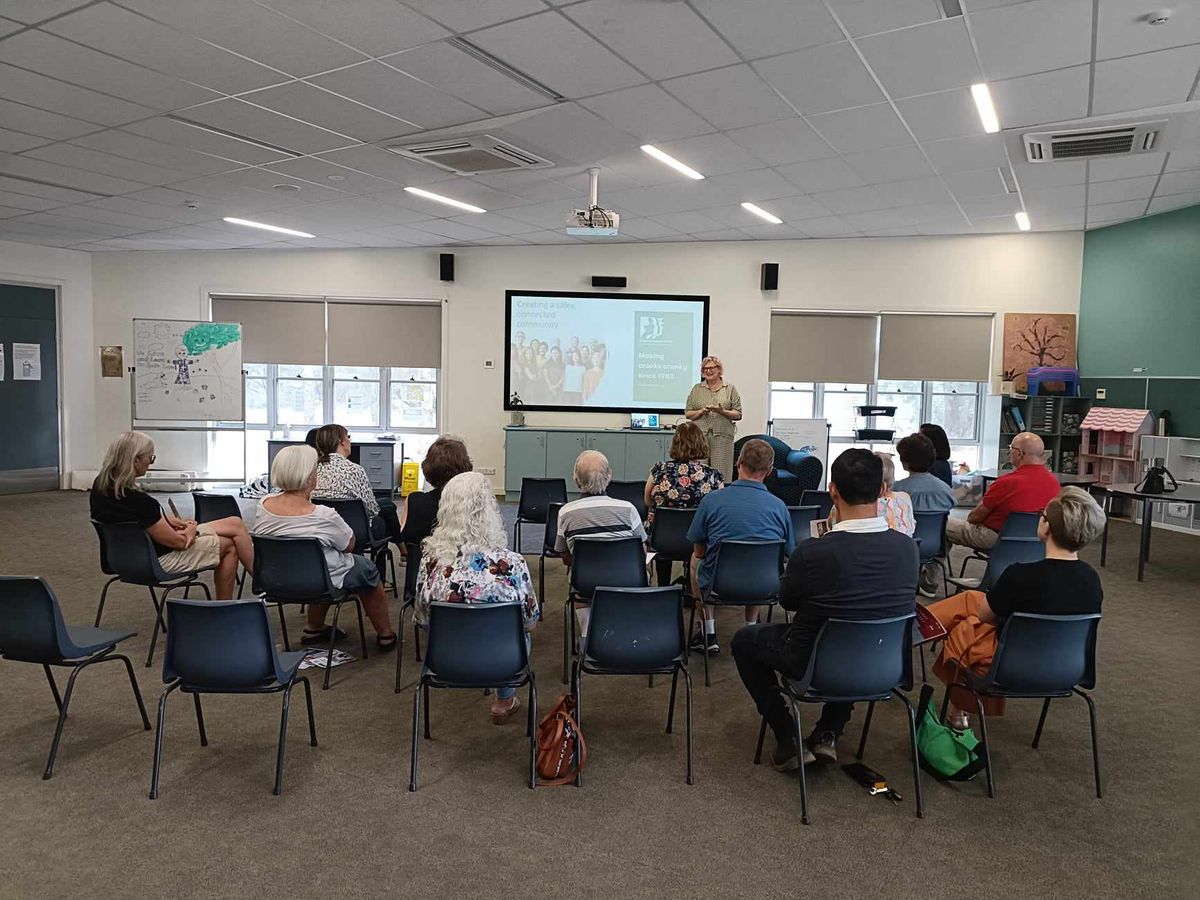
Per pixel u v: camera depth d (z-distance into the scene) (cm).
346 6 351
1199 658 420
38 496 938
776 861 233
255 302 1007
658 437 934
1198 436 768
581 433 938
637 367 969
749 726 329
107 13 356
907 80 441
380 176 651
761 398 958
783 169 628
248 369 1029
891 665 262
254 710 335
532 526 789
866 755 302
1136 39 388
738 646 293
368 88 451
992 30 378
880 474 259
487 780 279
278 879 220
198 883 217
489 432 991
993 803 269
